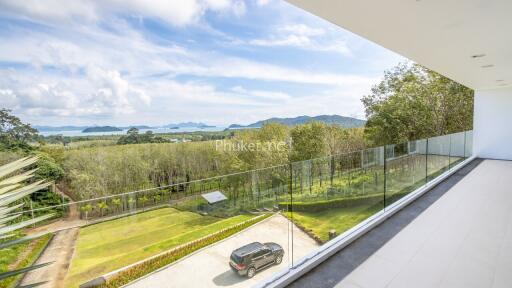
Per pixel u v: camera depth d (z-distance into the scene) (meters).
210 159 22.41
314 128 22.34
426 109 16.38
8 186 0.84
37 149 15.41
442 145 5.73
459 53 3.61
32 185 0.89
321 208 2.74
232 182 2.85
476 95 8.32
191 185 2.82
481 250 2.45
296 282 1.99
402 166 4.10
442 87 15.42
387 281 1.99
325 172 2.90
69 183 16.92
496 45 3.22
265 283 1.96
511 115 7.67
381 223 3.11
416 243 2.59
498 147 7.94
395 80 18.62
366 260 2.28
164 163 21.25
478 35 2.86
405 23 2.49
